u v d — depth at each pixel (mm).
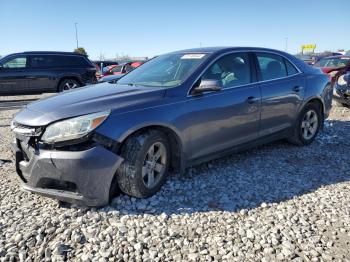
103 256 3012
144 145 3783
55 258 2996
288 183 4477
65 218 3584
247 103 4871
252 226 3453
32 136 3641
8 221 3586
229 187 4340
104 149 3557
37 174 3633
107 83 5012
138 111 3822
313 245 3162
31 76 14102
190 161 4375
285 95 5449
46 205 3900
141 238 3254
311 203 3936
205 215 3664
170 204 3889
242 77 4977
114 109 3711
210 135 4496
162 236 3287
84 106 3719
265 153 5656
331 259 2979
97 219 3547
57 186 3641
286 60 5758
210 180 4531
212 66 4652
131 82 4824
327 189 4301
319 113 6188
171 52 5484
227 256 3006
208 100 4422
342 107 9883
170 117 4035
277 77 5484
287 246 3131
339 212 3729
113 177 3705
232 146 4848
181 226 3457
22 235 3312
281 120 5492
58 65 14625
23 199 4078
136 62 18656
